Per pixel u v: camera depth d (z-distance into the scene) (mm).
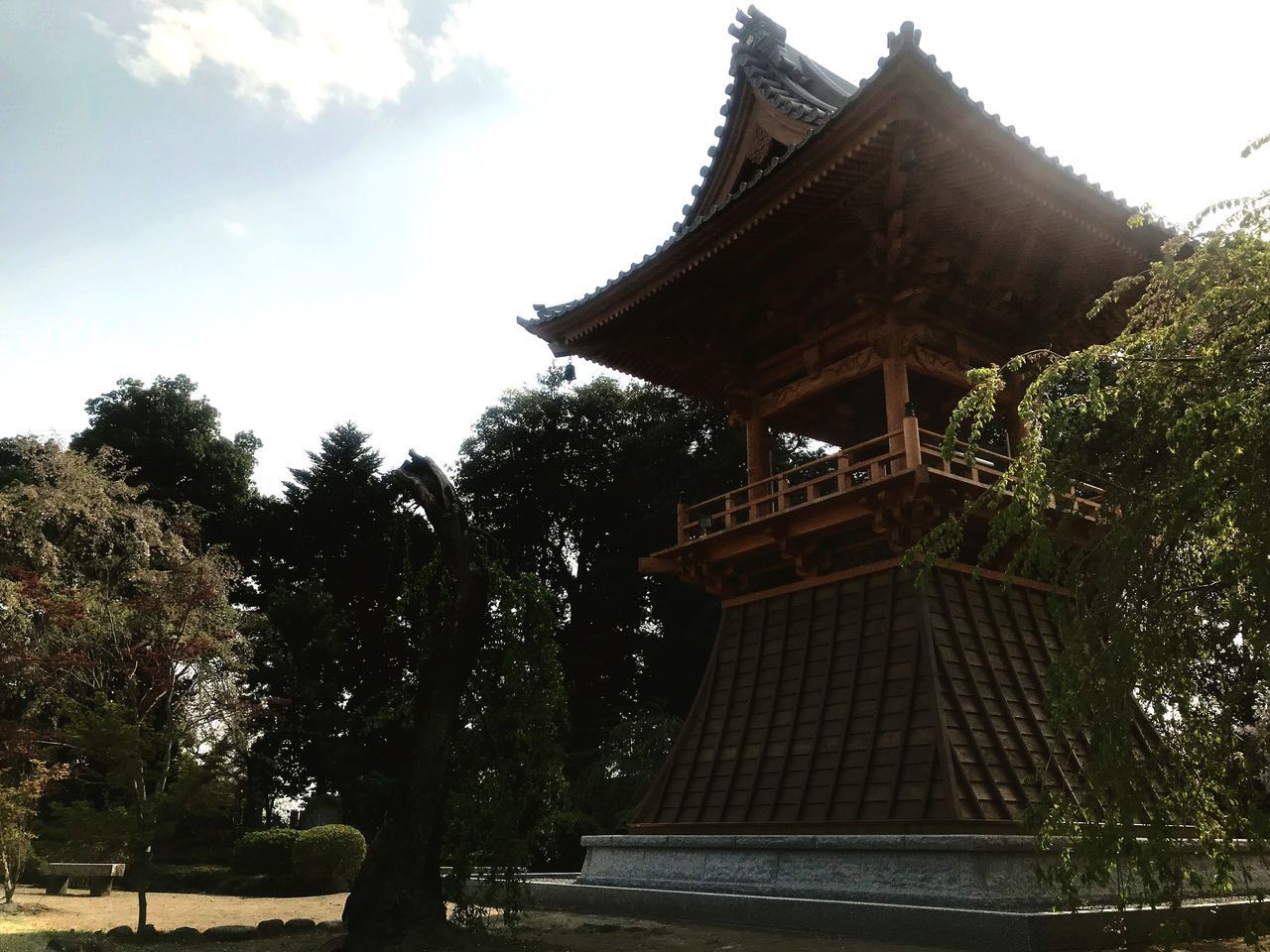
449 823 11625
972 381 9414
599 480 48281
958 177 16453
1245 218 7844
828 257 18547
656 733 33844
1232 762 8844
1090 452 9125
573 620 46500
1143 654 8336
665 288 19688
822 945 12164
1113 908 12367
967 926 11727
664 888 17328
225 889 28016
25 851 19234
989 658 16844
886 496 16453
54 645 23266
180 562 27391
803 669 18062
